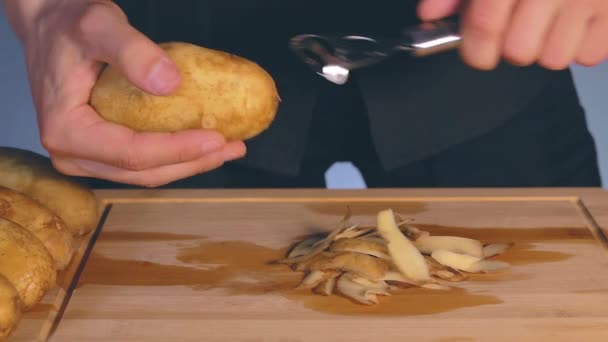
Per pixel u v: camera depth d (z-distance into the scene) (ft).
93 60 2.79
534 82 3.53
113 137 2.79
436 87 3.46
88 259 2.95
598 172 3.69
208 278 2.88
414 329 2.71
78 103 2.82
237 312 2.76
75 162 2.91
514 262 2.95
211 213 3.17
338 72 2.83
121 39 2.71
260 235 3.07
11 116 5.58
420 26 2.85
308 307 2.77
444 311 2.76
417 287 2.83
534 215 3.17
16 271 2.66
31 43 2.94
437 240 2.98
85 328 2.71
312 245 2.99
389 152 3.50
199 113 2.79
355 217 3.15
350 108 3.57
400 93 3.44
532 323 2.73
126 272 2.91
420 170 3.65
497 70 3.48
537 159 3.61
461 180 3.63
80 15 2.81
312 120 3.60
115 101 2.79
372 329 2.71
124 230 3.08
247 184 3.61
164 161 2.79
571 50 2.84
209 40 3.47
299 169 3.71
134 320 2.73
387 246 2.90
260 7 3.43
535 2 2.76
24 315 2.73
